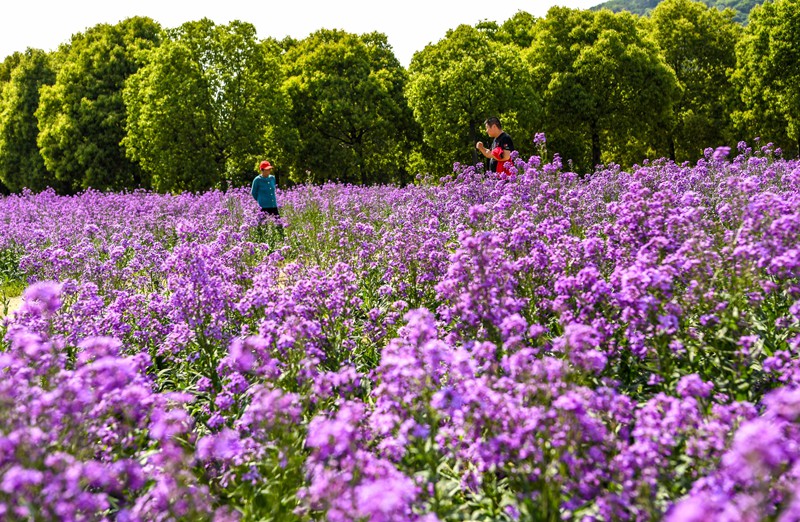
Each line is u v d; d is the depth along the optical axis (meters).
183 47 39.69
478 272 5.35
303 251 11.84
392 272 7.82
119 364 4.37
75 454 3.85
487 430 3.79
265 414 4.16
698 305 5.12
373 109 46.59
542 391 3.87
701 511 2.47
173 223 16.62
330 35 51.38
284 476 3.98
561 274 6.17
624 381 5.07
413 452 3.90
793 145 43.53
